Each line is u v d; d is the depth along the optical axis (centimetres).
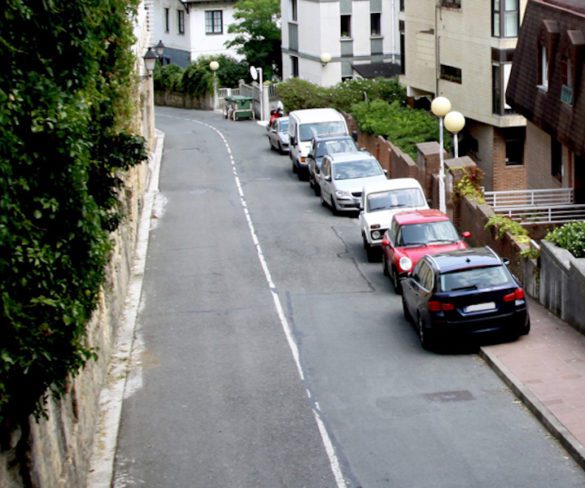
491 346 2381
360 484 1759
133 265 3384
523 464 1800
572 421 1927
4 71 1249
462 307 2341
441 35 5247
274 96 7744
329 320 2742
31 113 1285
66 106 1340
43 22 1377
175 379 2331
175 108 9069
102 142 2036
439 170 3722
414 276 2566
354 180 4131
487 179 5012
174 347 2561
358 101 6297
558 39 3653
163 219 4206
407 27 5688
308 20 7306
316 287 3095
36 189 1321
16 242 1255
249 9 8400
